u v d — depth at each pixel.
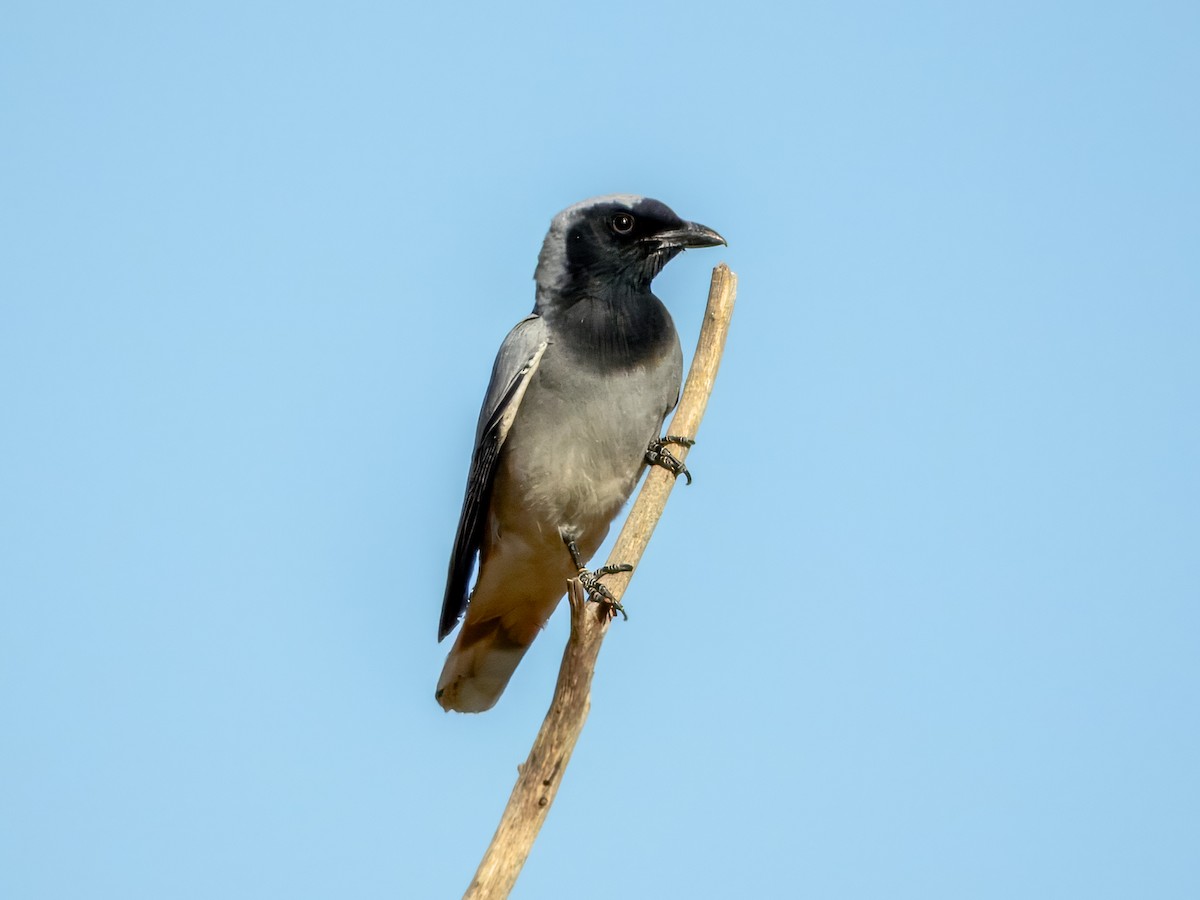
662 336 11.97
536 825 9.02
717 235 12.03
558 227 12.09
